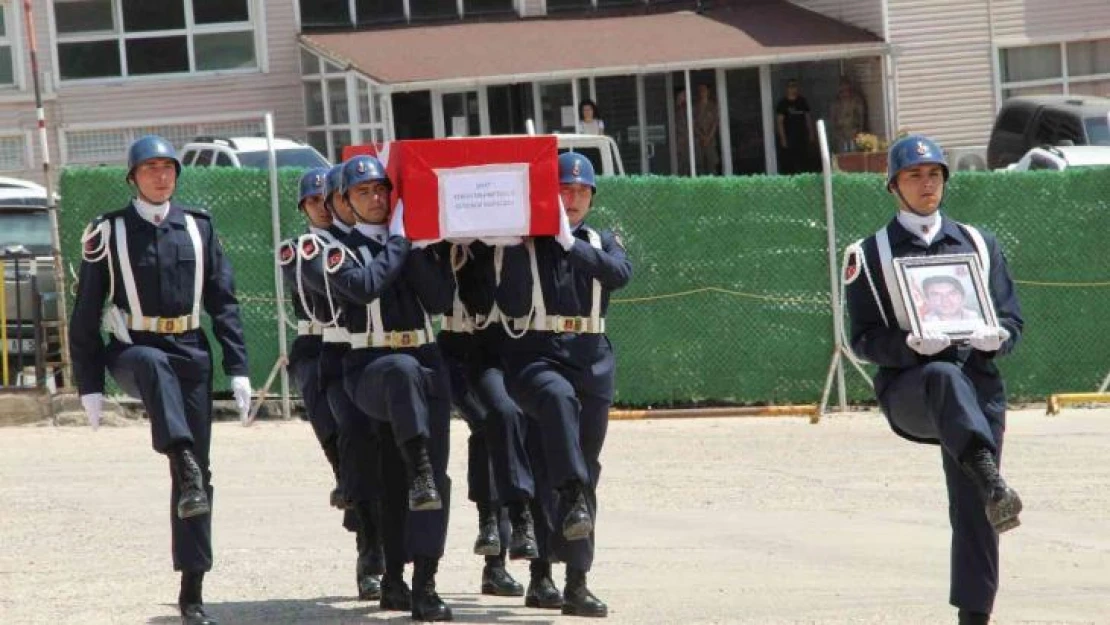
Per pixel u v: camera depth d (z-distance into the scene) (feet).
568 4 155.22
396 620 39.88
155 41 144.36
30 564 47.93
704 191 80.48
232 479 63.82
